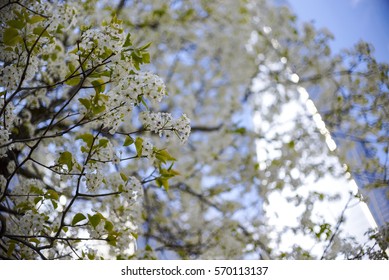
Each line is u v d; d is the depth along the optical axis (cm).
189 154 264
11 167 187
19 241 167
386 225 203
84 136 165
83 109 165
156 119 164
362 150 230
